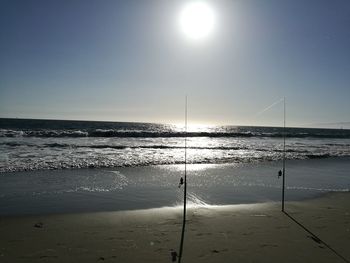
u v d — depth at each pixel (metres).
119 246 5.65
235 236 6.19
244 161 19.31
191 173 14.66
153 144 29.11
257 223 7.06
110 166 15.63
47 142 26.70
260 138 46.16
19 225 6.88
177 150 24.48
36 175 12.88
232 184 12.48
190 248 5.58
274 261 5.11
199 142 34.38
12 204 8.84
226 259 5.15
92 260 5.07
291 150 27.30
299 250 5.56
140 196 10.20
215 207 8.68
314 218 7.59
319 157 22.55
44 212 8.09
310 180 13.97
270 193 11.09
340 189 12.27
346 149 30.52
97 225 6.90
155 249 5.52
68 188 10.99
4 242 5.82
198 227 6.74
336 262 5.12
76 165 15.41
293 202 9.55
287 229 6.68
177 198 10.07
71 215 7.74
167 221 7.19
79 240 5.95
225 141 37.28
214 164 17.73
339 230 6.70
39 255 5.25
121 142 29.84
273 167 17.31
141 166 16.09
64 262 4.99
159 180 12.81
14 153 18.86
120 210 8.45
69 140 29.75
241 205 8.95
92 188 11.12
